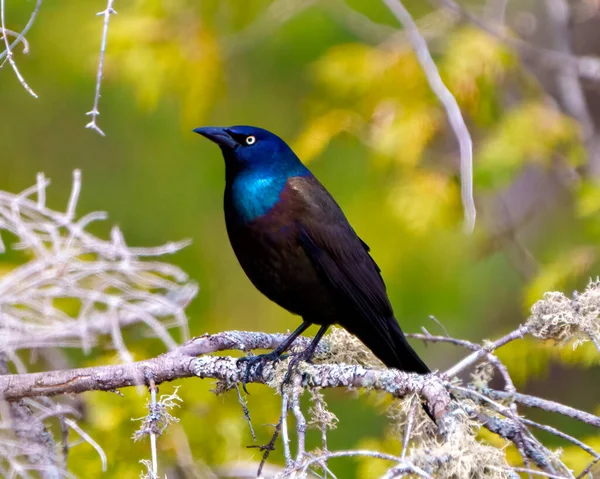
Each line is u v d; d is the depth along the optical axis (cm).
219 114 1343
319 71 1185
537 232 1452
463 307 1284
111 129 1359
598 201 1114
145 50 1215
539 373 1008
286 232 846
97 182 1332
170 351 706
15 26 1280
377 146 1130
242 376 710
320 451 587
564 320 701
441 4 1217
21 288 613
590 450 605
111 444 843
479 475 575
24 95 1349
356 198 1271
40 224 653
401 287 1245
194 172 1327
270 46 1352
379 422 1204
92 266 633
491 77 1142
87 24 1299
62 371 680
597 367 1469
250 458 891
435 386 654
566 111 1298
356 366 688
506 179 1114
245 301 1248
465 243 1288
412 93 1145
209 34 1233
